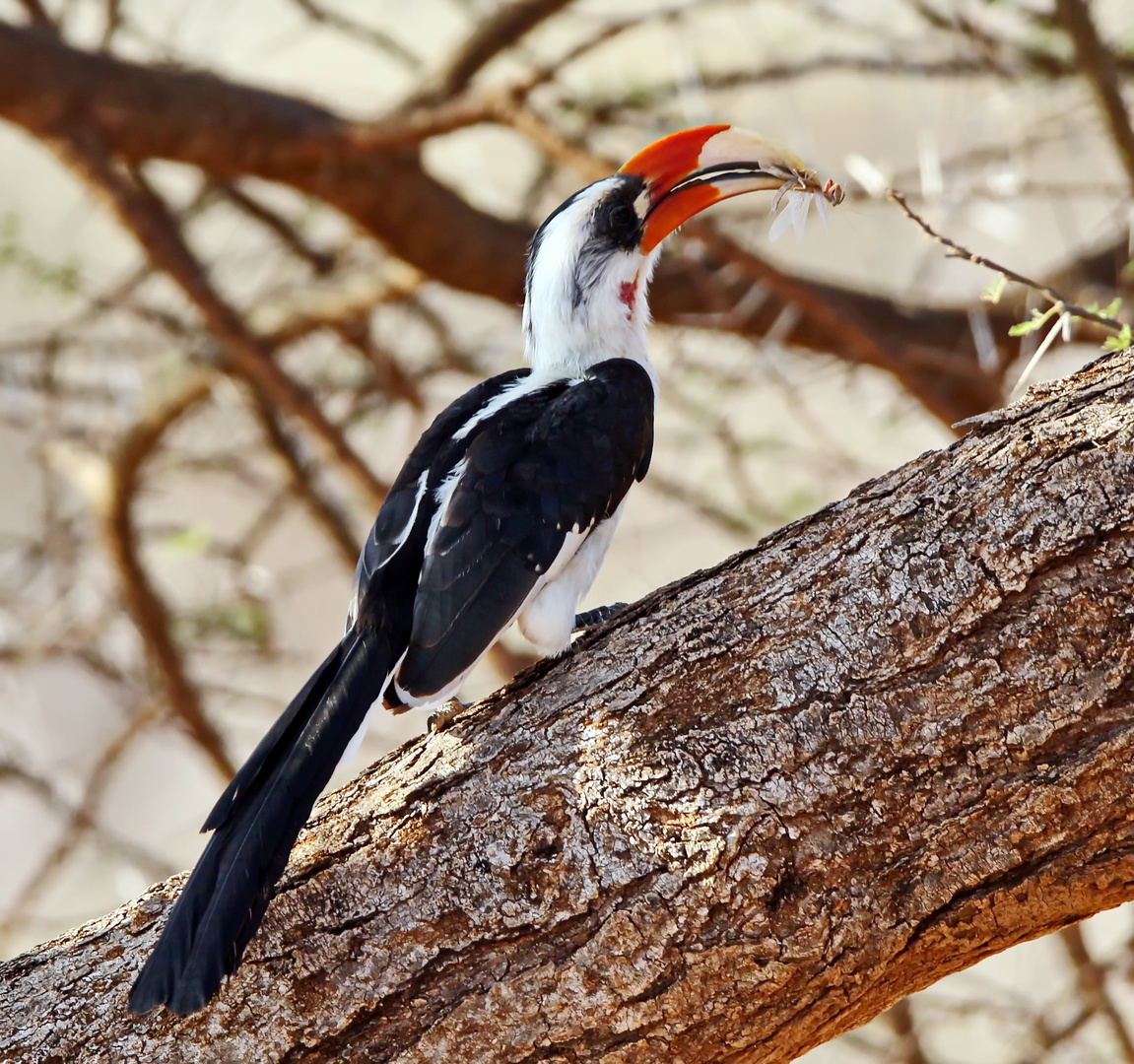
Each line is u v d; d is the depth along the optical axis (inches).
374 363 546.3
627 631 231.1
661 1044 208.2
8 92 434.6
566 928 210.4
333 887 216.8
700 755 213.9
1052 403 222.5
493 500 261.9
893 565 217.2
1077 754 204.5
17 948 651.5
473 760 223.6
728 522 543.5
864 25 521.7
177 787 855.1
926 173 388.5
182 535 512.7
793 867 207.3
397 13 583.8
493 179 588.1
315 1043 210.7
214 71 468.4
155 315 530.9
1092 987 429.4
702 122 459.8
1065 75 493.0
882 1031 506.3
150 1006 192.9
